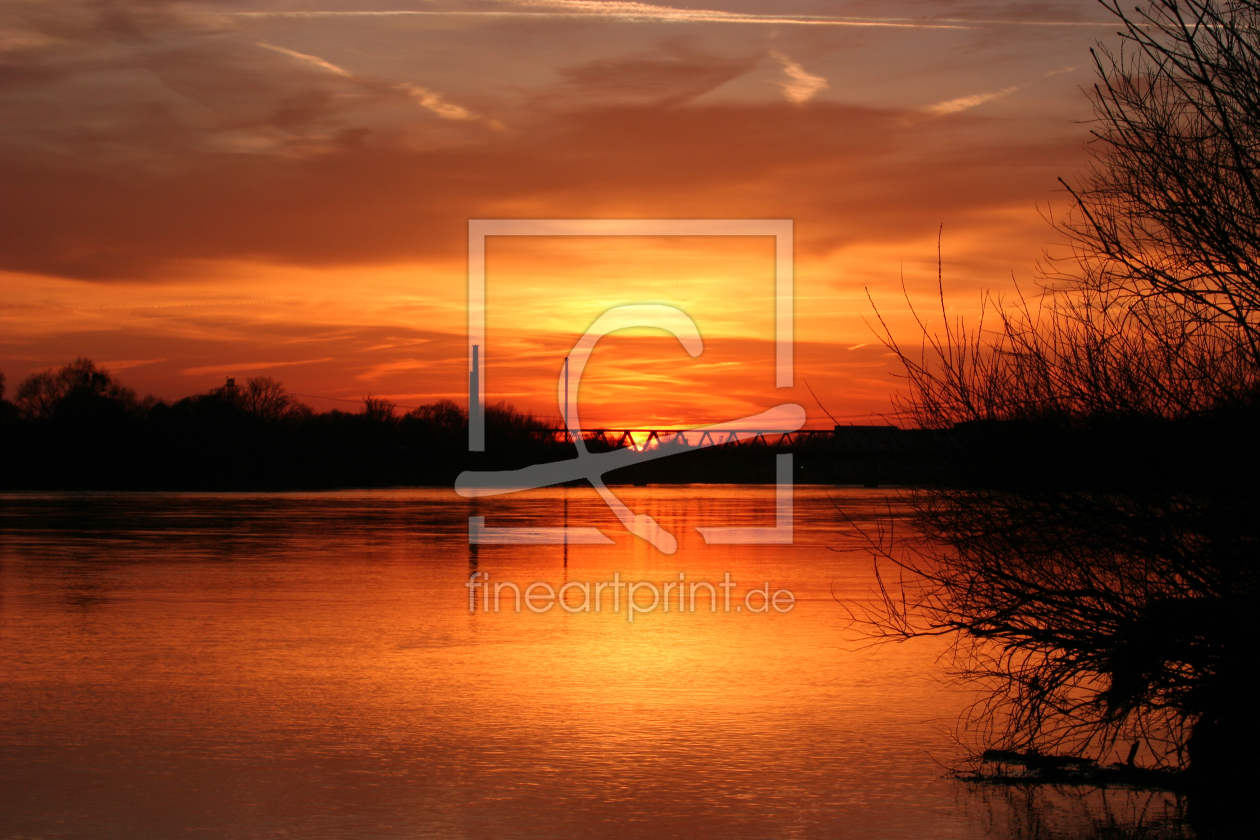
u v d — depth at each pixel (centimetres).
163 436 14075
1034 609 1133
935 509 1135
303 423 16450
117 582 2973
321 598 2631
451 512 7394
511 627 2195
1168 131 985
